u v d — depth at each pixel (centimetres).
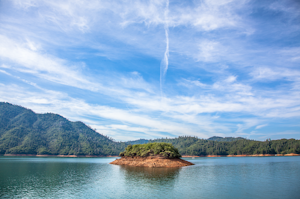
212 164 14525
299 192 4422
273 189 4744
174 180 6091
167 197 4019
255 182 5778
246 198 3925
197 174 7612
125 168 10050
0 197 4147
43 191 4659
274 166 11850
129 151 12850
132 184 5444
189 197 4012
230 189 4750
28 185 5456
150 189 4781
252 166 11994
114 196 4131
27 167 11606
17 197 4141
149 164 10912
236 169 9969
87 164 14875
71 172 8800
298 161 17462
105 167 11400
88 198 3981
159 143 12031
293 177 6856
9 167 11481
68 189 4859
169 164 10850
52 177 7106
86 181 6078
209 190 4647
